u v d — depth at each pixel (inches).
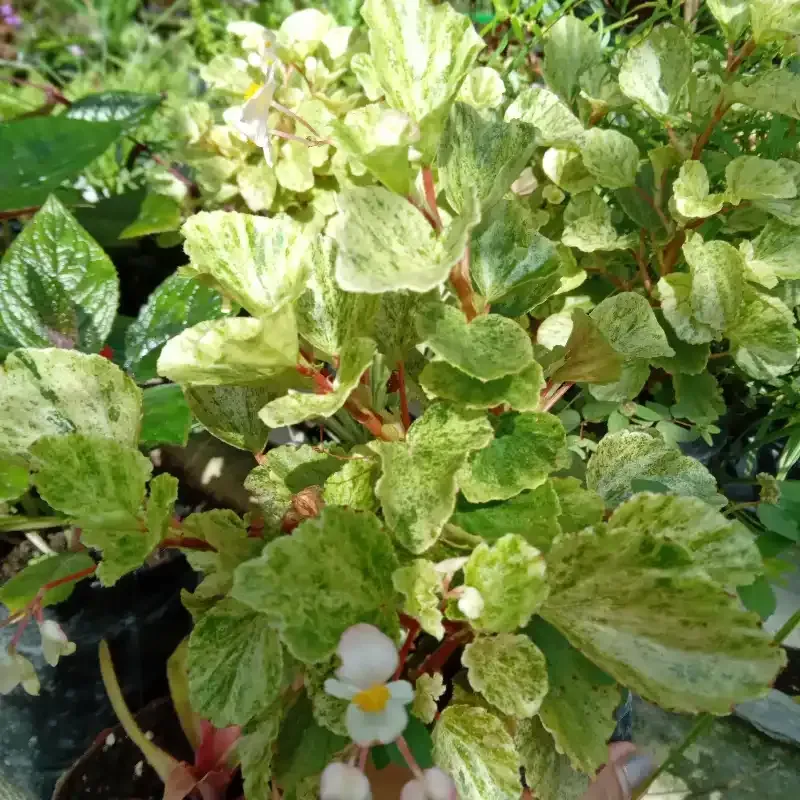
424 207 9.8
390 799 9.6
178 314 14.0
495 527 9.9
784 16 13.3
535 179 16.6
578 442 14.2
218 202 17.2
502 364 9.1
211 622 9.9
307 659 8.4
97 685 13.8
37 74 27.3
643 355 11.5
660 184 14.7
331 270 10.3
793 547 13.7
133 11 33.3
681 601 8.7
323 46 16.6
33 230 12.8
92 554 14.6
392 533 9.9
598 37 17.4
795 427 16.0
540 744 10.3
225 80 16.8
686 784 13.9
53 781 13.2
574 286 14.3
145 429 11.5
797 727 14.2
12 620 9.8
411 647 10.6
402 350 11.2
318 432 17.8
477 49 9.4
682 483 11.6
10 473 10.2
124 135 19.7
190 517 10.6
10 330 12.5
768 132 16.3
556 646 10.2
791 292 14.7
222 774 11.2
